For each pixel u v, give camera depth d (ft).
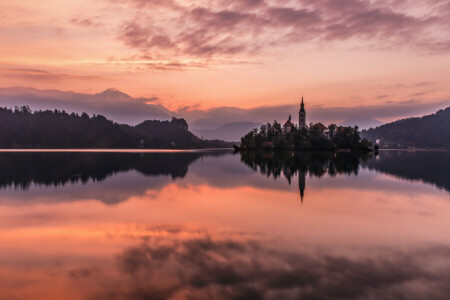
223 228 76.95
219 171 231.71
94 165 279.49
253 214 92.22
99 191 135.23
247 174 210.38
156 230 75.20
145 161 344.90
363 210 97.60
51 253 59.57
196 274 49.93
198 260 55.72
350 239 67.87
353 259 56.18
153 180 175.63
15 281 48.19
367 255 58.23
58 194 126.82
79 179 176.76
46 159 363.97
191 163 315.78
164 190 139.13
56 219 86.07
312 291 44.42
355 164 304.71
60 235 71.15
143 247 62.75
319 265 53.42
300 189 142.41
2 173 205.77
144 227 77.97
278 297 42.75
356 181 171.83
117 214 92.12
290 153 591.37
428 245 64.13
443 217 88.48
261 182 168.14
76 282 47.57
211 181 172.45
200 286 46.03
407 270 51.60
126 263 54.44
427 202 111.24
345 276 49.24
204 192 133.80
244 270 51.24
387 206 103.81
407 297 43.16
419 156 520.83
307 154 544.62
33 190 137.28
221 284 46.52
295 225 79.61
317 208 100.78
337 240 67.15
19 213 93.45
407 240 67.36
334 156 474.90
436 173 215.72
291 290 44.78
